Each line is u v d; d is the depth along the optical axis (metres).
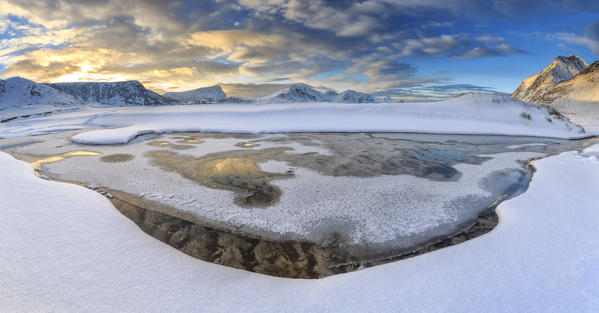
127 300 3.62
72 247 4.80
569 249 4.70
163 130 23.27
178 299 3.72
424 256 4.87
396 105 38.00
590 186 8.15
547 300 3.49
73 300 3.53
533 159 14.16
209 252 5.41
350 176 10.71
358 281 4.18
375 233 6.29
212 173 10.91
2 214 5.60
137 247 5.12
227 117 33.03
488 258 4.62
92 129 27.67
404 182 10.02
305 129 25.66
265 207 7.70
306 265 5.04
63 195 7.10
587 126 42.47
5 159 11.02
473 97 38.34
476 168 12.13
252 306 3.61
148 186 9.24
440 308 3.45
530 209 6.74
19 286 3.68
